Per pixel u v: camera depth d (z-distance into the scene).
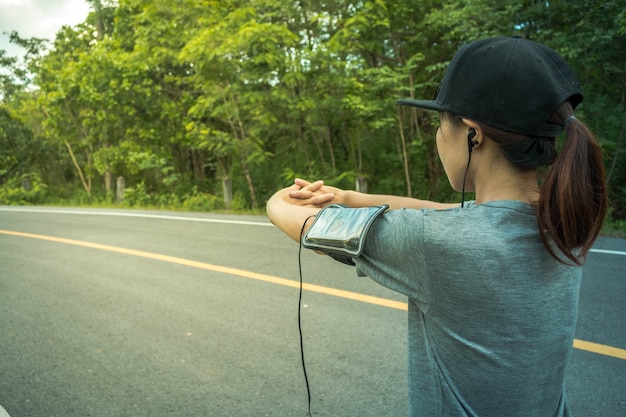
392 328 4.00
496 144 0.88
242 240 7.67
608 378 3.10
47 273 6.07
